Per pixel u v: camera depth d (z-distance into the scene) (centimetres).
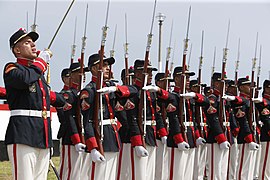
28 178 1502
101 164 1820
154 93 2162
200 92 2558
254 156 2750
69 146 2075
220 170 2531
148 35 1991
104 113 1841
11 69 1474
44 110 1544
